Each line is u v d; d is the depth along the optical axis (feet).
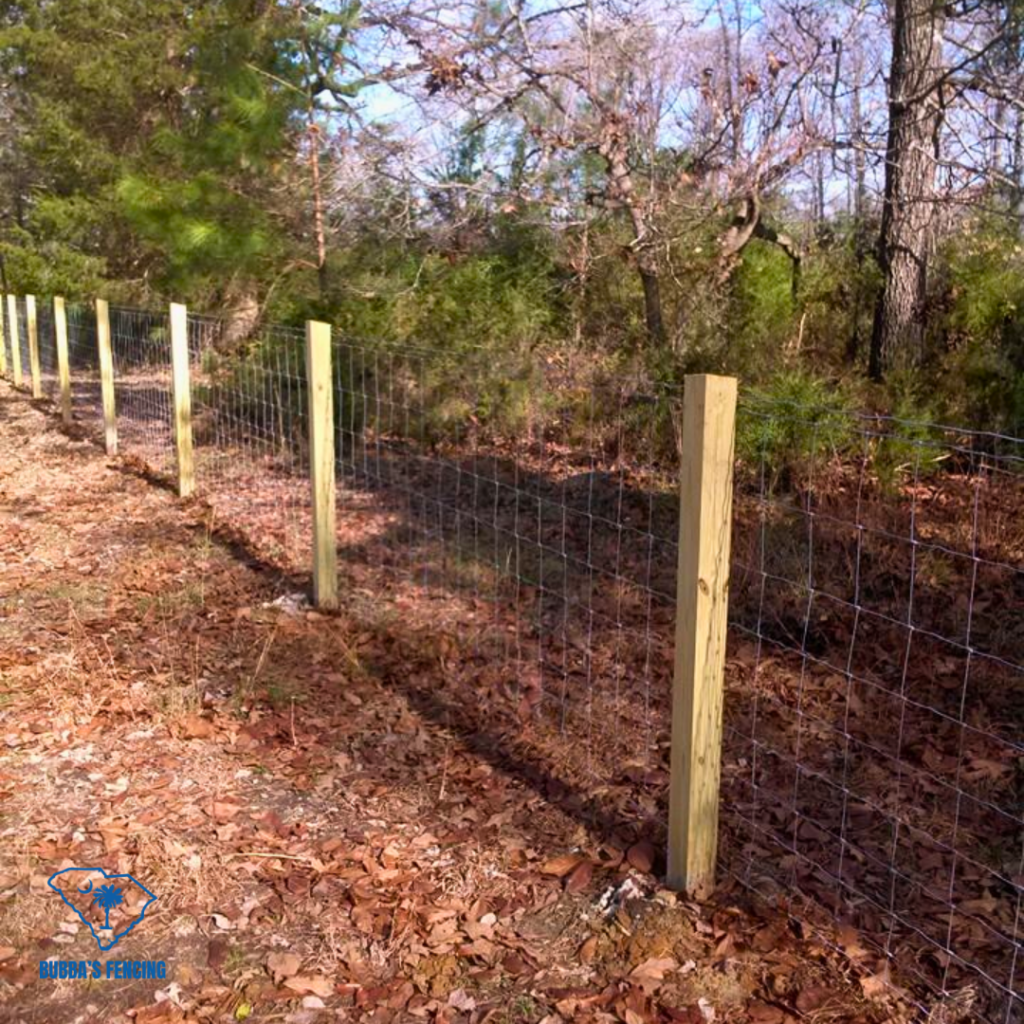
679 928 9.73
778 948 9.52
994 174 31.78
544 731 14.07
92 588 20.03
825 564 18.28
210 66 34.09
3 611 18.66
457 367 25.12
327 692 15.42
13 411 43.47
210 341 34.96
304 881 10.76
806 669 15.67
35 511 26.12
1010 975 9.08
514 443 24.43
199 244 31.50
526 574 20.11
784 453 21.26
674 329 29.58
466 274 31.55
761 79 30.19
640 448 23.15
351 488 26.18
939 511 20.27
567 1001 8.91
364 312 31.55
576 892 10.50
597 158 31.09
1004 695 14.57
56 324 38.96
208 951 9.68
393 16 30.09
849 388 25.32
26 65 62.75
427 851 11.32
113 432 33.06
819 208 39.45
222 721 14.29
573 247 32.07
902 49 27.89
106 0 56.75
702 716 9.79
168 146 34.91
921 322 28.35
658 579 19.42
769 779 12.67
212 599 19.38
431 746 13.79
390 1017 8.87
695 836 10.07
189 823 11.78
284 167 32.45
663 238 28.48
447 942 9.77
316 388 18.04
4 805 12.05
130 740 13.74
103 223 55.52
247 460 29.99
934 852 11.04
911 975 9.16
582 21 29.43
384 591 19.67
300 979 9.29
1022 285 27.30
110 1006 9.01
